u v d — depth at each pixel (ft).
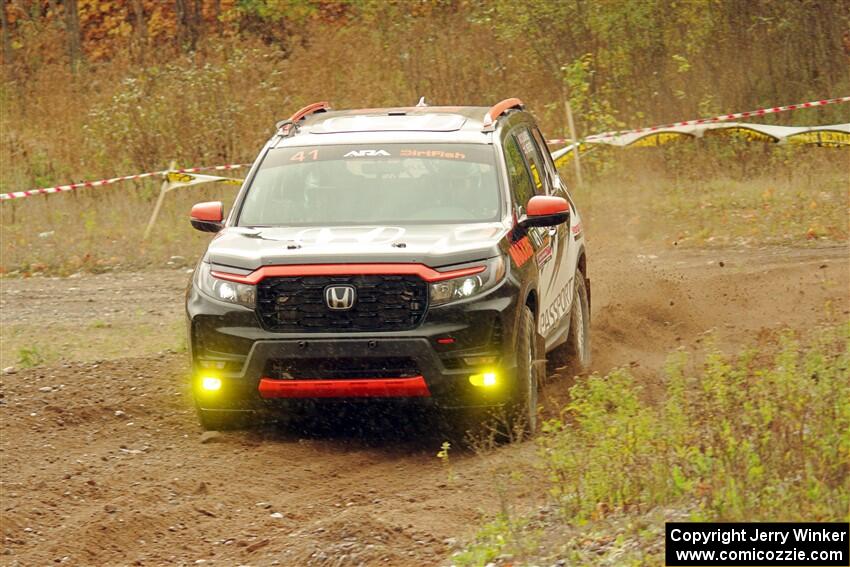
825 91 239.30
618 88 243.40
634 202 194.59
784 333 102.83
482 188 92.48
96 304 152.76
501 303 82.64
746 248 165.68
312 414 85.20
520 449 81.35
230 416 87.81
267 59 280.31
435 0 271.90
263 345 82.07
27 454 86.89
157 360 114.32
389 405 82.74
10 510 74.33
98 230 193.16
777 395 68.18
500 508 69.62
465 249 83.56
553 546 60.85
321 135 99.25
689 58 246.88
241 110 228.63
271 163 97.04
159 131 225.56
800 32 243.19
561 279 102.01
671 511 61.82
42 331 138.82
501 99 239.71
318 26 296.92
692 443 67.51
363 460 83.66
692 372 99.96
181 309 148.15
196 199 210.18
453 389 81.61
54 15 363.15
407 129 98.89
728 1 248.52
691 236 172.96
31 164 225.56
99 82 266.77
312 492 77.56
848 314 123.75
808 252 160.45
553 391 100.68
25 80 285.84
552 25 250.16
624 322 126.82
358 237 85.92
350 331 81.46
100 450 87.81
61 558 66.90
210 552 67.36
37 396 101.60
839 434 63.41
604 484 65.00
